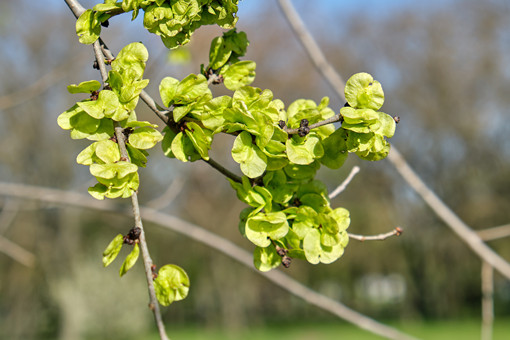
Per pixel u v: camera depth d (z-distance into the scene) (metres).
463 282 34.91
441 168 32.47
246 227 1.80
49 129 23.22
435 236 33.16
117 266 20.66
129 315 20.05
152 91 12.13
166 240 30.92
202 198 27.12
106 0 1.91
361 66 32.62
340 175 26.83
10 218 5.41
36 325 23.88
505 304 35.44
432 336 25.47
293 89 30.03
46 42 22.38
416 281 35.03
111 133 1.76
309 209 1.84
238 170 21.17
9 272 24.58
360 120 1.73
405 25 31.67
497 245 29.47
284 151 1.81
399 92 32.78
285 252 1.84
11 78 22.92
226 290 31.98
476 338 24.06
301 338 26.59
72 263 22.84
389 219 33.62
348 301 41.00
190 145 1.87
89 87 1.75
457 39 31.05
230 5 1.91
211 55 2.21
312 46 3.91
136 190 1.69
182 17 1.83
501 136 30.64
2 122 22.59
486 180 31.45
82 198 4.73
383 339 24.47
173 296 1.74
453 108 31.12
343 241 1.87
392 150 3.73
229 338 29.73
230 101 1.77
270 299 39.94
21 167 22.84
